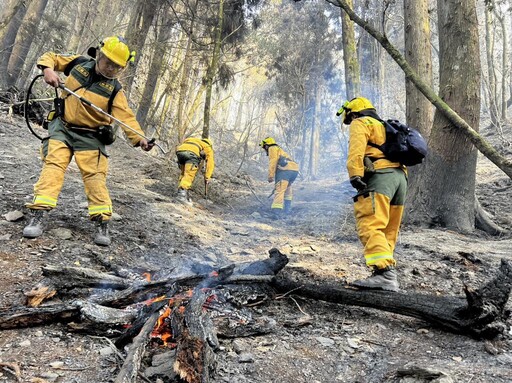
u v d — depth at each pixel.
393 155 3.35
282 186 8.05
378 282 3.17
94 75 3.75
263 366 2.29
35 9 14.41
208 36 13.05
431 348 2.62
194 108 13.75
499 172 11.40
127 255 3.90
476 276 4.28
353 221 6.71
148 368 2.09
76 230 4.10
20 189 5.01
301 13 21.09
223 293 3.02
